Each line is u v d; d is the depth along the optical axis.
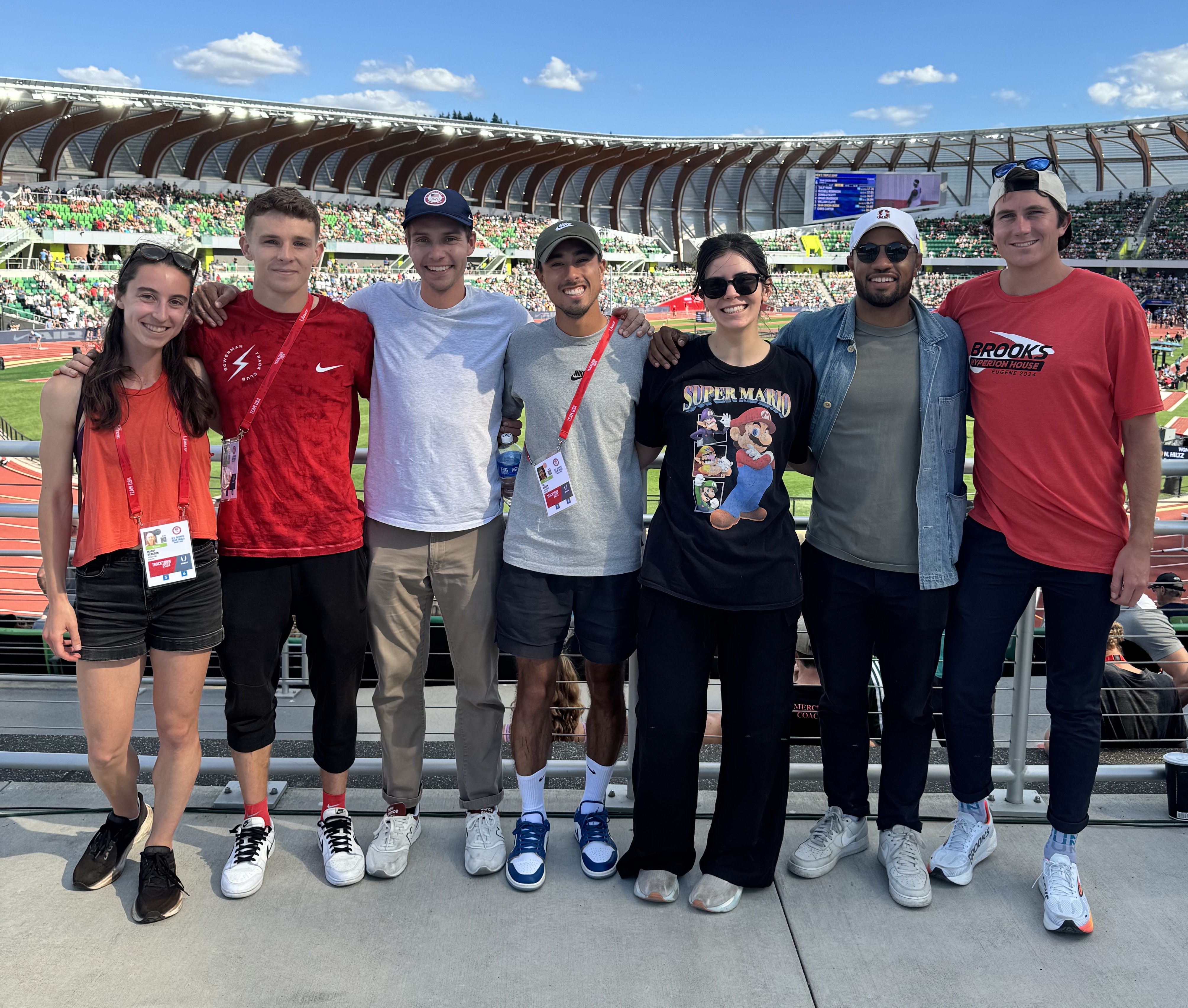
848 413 2.36
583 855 2.46
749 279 2.16
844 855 2.55
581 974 2.06
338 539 2.37
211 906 2.29
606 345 2.35
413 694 2.55
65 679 3.42
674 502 2.28
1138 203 62.44
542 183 68.19
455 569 2.46
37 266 38.78
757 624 2.27
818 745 3.64
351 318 2.40
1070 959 2.14
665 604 2.29
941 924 2.27
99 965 2.06
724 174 72.31
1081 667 2.31
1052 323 2.24
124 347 2.11
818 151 68.38
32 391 20.83
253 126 48.22
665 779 2.32
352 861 2.40
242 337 2.30
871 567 2.36
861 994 2.01
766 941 2.19
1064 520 2.27
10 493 8.41
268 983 2.02
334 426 2.36
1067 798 2.30
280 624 2.39
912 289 2.32
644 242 67.75
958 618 2.43
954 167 69.12
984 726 2.44
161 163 51.66
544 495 2.38
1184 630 3.81
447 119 51.97
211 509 2.27
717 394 2.25
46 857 2.48
